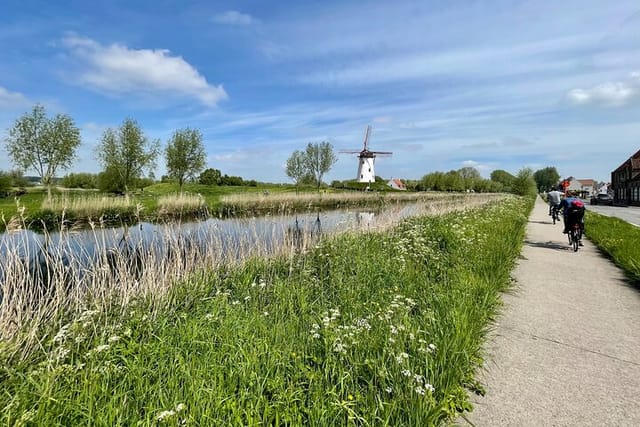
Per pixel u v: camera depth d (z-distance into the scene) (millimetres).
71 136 30938
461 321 3928
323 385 2936
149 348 3451
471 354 3564
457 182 95875
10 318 4340
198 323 4098
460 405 2934
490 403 3039
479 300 5055
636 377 3459
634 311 5246
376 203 36844
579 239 10281
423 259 7113
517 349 4031
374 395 2801
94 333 4000
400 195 48000
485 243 8922
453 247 8297
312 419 2477
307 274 6262
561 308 5359
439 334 3713
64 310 5086
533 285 6598
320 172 60156
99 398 2645
